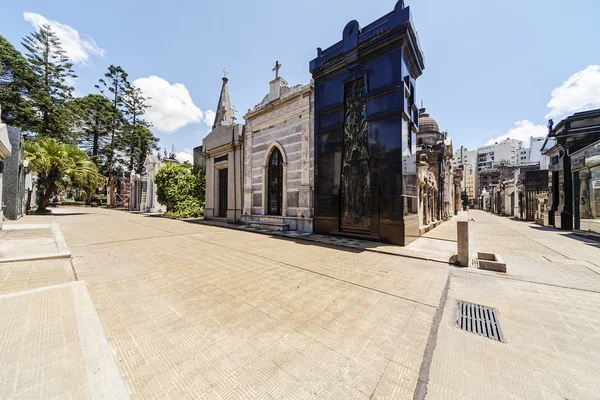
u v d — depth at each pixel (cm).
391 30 735
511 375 191
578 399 166
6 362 191
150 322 273
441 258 562
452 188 2348
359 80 850
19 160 1430
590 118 1074
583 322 277
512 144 7850
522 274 455
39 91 2761
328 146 924
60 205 3575
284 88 1114
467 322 279
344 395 171
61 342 222
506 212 2398
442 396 169
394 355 217
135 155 3812
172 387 177
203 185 1848
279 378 188
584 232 918
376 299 344
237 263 531
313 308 314
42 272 444
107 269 473
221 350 223
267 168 1203
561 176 1174
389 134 746
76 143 3225
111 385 172
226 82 1928
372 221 784
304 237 857
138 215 1984
